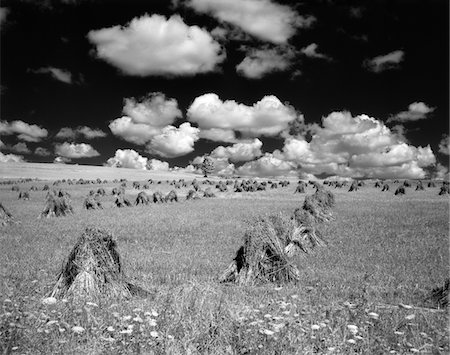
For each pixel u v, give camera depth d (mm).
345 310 7699
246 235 11750
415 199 44125
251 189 66625
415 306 8930
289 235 15758
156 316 6746
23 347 5367
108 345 5555
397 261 14148
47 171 129375
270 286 10680
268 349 5594
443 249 16125
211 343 5945
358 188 67062
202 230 22766
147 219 28578
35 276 11570
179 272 12383
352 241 18516
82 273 9172
